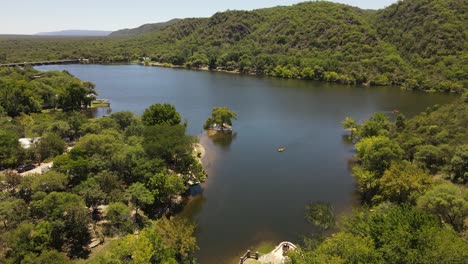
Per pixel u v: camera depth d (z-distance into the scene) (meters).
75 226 48.88
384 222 39.91
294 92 186.50
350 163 86.56
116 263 39.75
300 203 66.56
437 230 36.12
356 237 37.31
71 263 42.25
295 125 120.75
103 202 56.38
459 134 79.25
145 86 195.75
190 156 73.06
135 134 84.25
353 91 192.12
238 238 55.25
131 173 63.72
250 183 75.06
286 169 82.88
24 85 130.25
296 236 55.72
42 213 48.91
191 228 50.38
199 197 68.44
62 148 80.50
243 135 109.12
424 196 49.59
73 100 136.50
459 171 67.88
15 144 76.69
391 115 134.25
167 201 63.50
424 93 186.00
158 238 43.41
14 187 58.94
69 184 60.22
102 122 89.50
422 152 74.06
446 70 198.75
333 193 70.69
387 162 66.38
